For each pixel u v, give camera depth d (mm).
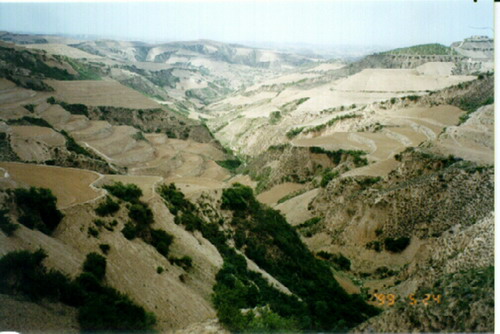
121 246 42094
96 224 42531
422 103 138625
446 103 133500
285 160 114625
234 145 195375
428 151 81438
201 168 136500
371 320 46500
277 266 58062
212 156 159000
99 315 34875
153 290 40156
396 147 104688
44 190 42375
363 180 84125
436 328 40938
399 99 143500
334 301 55531
